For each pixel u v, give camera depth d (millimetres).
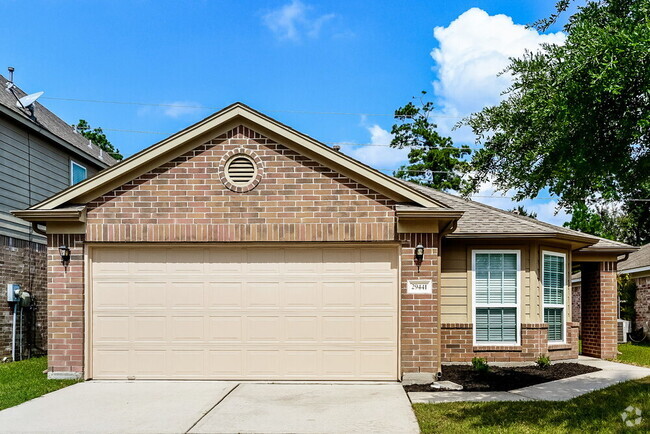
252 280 9812
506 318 11719
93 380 9680
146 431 6656
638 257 22750
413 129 35062
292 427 6805
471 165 8781
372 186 9695
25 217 9477
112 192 9781
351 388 9109
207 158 9781
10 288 13727
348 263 9797
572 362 12289
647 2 6176
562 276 12758
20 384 9367
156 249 9867
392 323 9695
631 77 5957
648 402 7840
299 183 9719
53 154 16422
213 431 6660
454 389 9023
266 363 9703
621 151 6723
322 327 9727
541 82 6934
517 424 6797
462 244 11852
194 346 9742
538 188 7902
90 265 9781
